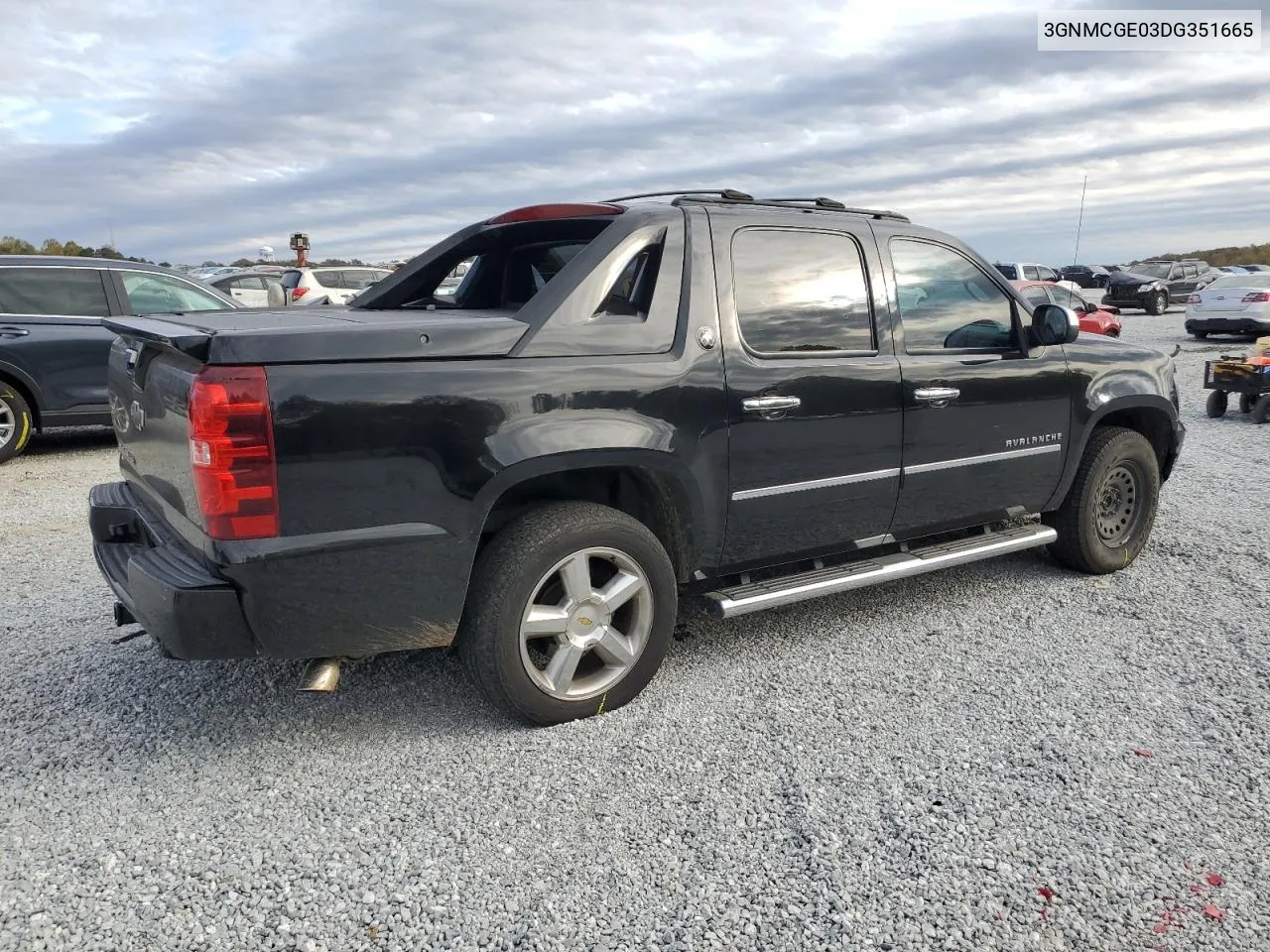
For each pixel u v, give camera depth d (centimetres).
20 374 791
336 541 274
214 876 245
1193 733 319
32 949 217
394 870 248
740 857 253
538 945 220
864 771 296
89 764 301
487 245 428
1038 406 436
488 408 291
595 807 277
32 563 516
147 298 857
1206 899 234
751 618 432
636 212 340
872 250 391
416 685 358
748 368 344
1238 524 583
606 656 331
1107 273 4247
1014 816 270
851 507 383
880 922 227
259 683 359
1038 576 489
